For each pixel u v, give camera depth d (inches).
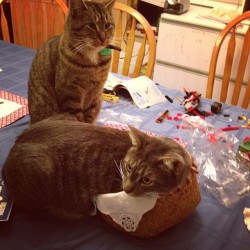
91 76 49.1
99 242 32.6
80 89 49.6
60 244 32.0
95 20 46.3
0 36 93.9
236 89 65.6
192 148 46.0
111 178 33.3
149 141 33.3
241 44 79.7
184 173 31.6
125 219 32.0
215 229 34.5
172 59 91.9
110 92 58.6
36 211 35.7
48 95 50.9
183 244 32.8
